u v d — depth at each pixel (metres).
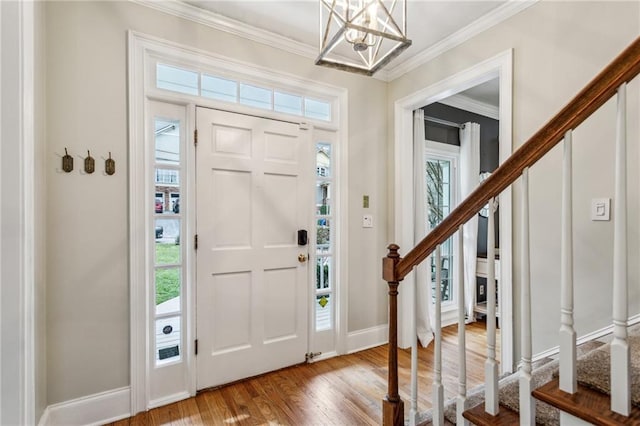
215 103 2.25
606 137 1.67
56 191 1.75
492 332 1.17
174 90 2.12
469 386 2.22
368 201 2.96
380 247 3.04
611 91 0.88
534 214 1.96
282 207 2.52
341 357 2.74
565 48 1.85
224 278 2.28
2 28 1.26
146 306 2.00
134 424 1.84
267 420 1.87
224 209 2.28
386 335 3.06
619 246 0.85
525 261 1.05
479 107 3.74
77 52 1.81
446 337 3.19
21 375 1.27
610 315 1.65
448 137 3.68
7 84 1.26
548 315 1.89
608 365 0.96
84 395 1.81
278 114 2.51
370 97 2.98
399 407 1.50
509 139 2.08
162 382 2.06
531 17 2.00
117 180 1.91
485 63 2.25
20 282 1.27
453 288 3.69
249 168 2.38
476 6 2.12
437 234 1.32
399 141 2.98
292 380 2.33
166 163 2.12
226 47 2.29
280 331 2.51
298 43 2.55
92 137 1.85
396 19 2.24
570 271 0.95
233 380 2.30
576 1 1.80
